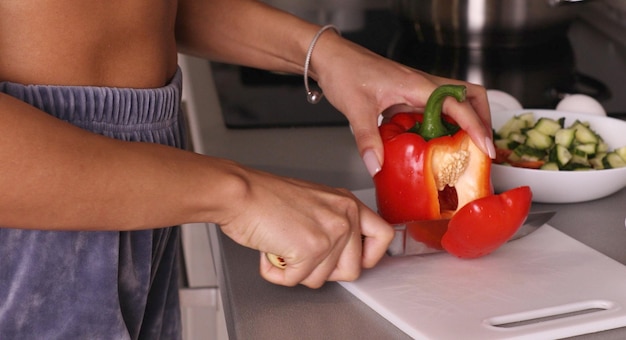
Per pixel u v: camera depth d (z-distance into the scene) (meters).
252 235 0.93
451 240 1.02
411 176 1.05
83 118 0.96
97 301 0.97
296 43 1.14
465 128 1.05
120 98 0.97
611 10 1.72
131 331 1.02
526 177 1.14
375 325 0.96
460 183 1.07
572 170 1.17
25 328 0.96
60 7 0.93
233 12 1.17
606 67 1.53
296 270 0.95
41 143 0.85
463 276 1.01
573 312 0.97
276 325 0.96
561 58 1.56
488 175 1.06
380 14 1.75
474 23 1.54
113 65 0.97
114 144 0.88
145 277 1.01
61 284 0.95
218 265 1.10
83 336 0.97
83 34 0.95
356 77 1.11
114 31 0.96
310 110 1.40
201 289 1.24
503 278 1.01
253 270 1.04
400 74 1.09
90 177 0.87
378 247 0.99
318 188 0.96
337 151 1.28
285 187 0.94
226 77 1.51
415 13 1.57
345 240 0.96
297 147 1.29
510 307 0.97
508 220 1.01
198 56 1.21
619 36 1.67
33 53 0.94
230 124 1.34
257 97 1.44
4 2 0.92
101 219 0.88
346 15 1.73
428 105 1.05
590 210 1.15
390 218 1.08
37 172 0.85
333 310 0.98
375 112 1.10
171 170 0.89
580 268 1.03
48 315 0.96
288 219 0.93
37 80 0.94
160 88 1.01
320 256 0.95
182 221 0.91
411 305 0.97
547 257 1.04
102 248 0.96
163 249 1.06
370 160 1.06
